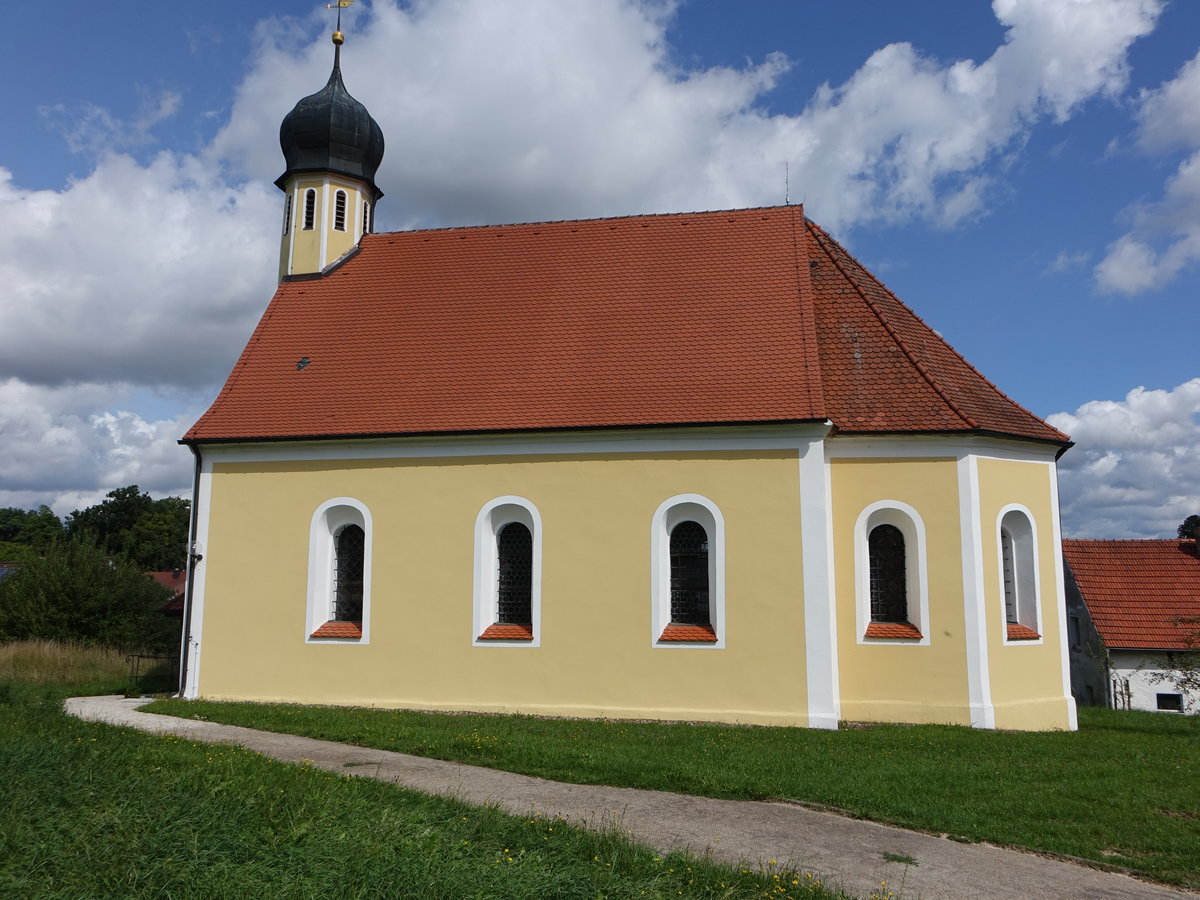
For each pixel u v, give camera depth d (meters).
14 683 22.06
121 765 10.80
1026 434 19.89
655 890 7.88
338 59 26.75
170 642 37.72
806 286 21.22
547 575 19.47
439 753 13.87
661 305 21.64
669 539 19.39
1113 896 8.69
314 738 15.46
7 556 89.44
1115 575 32.69
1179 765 14.12
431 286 23.67
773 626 18.39
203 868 7.50
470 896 7.24
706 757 13.98
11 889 6.85
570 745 14.75
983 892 8.67
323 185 25.53
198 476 21.55
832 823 10.74
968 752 14.98
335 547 21.12
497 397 20.50
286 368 22.50
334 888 7.21
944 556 18.75
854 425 19.33
